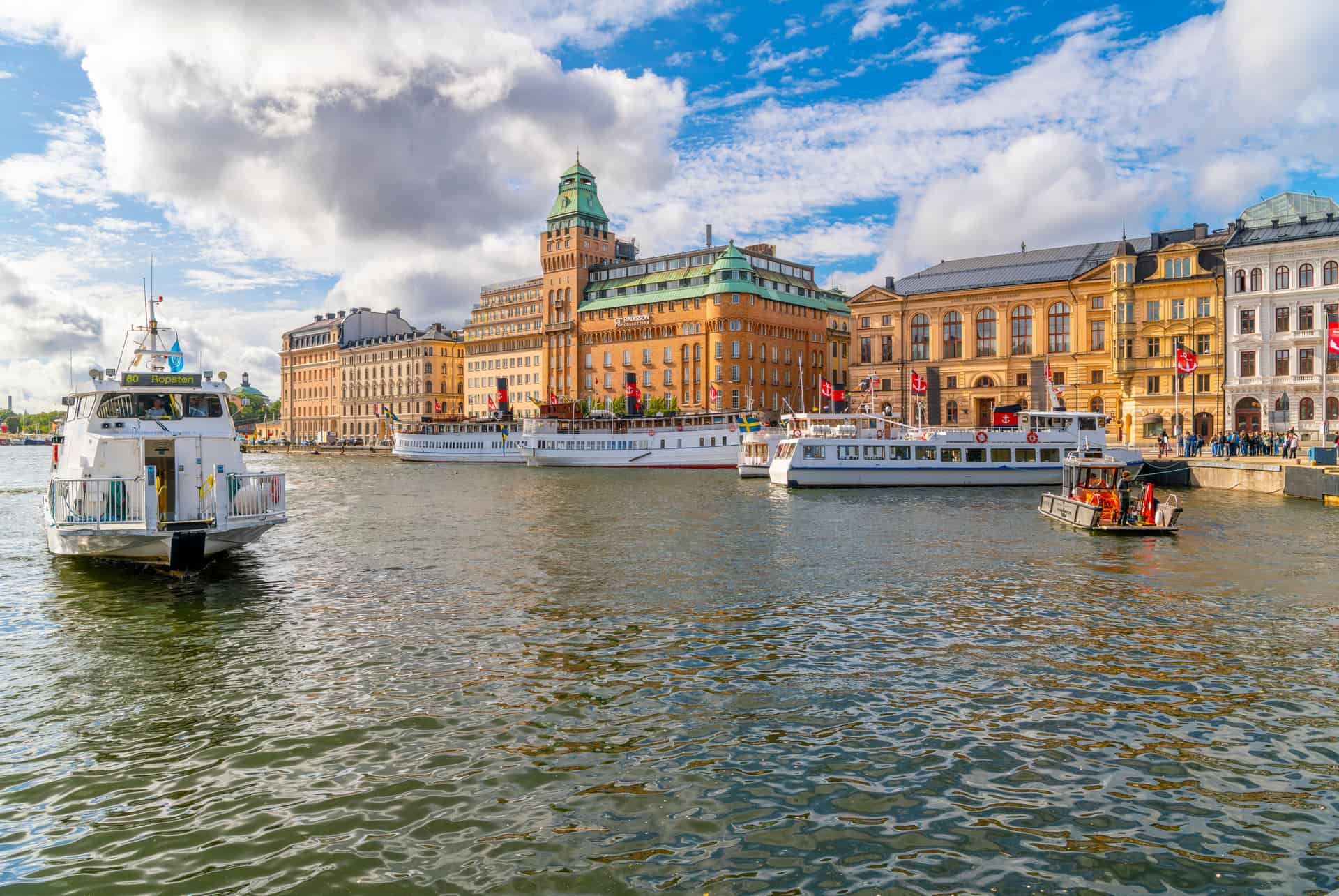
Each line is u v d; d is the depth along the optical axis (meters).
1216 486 58.84
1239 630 18.81
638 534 35.28
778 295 149.25
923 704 14.02
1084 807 10.53
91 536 23.61
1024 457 63.81
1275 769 11.61
